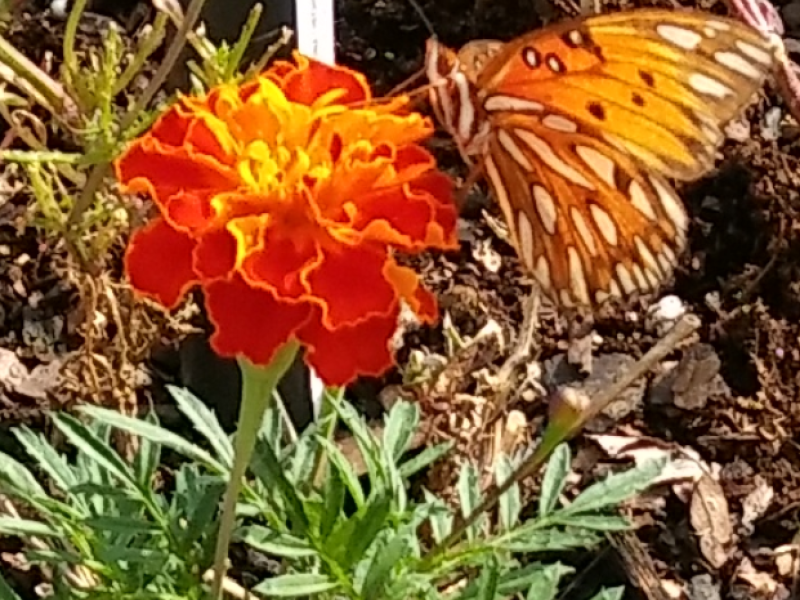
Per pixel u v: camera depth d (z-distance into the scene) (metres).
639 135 0.15
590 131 0.16
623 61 0.15
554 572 0.16
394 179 0.11
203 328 0.21
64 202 0.19
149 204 0.21
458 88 0.15
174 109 0.12
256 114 0.11
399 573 0.15
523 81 0.15
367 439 0.16
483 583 0.14
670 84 0.15
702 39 0.15
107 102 0.18
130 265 0.11
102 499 0.16
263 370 0.12
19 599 0.16
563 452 0.16
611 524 0.16
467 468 0.16
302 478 0.16
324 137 0.11
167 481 0.20
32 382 0.21
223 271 0.11
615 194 0.16
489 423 0.20
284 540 0.14
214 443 0.15
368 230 0.11
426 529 0.19
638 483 0.16
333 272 0.11
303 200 0.11
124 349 0.19
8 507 0.18
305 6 0.21
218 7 0.21
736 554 0.21
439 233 0.11
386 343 0.11
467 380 0.21
